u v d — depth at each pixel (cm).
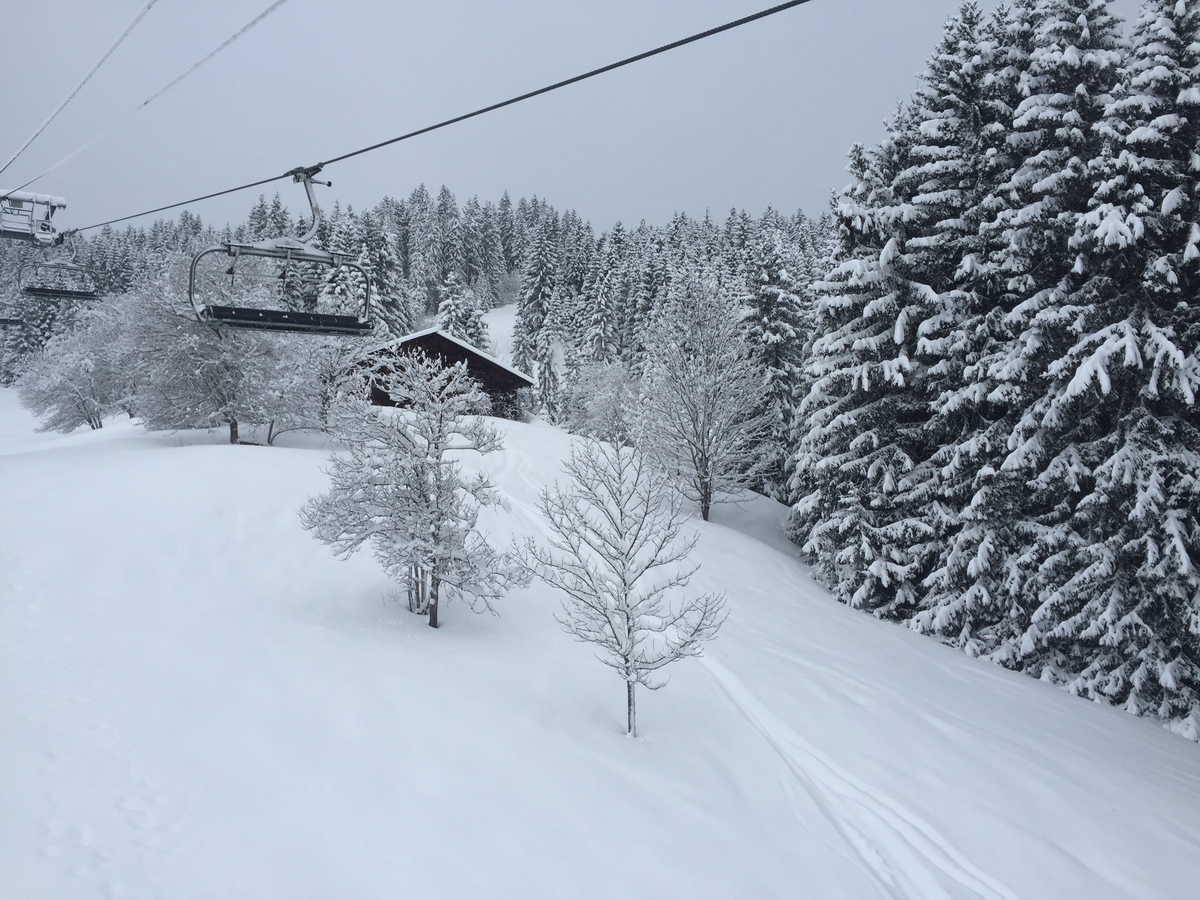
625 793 783
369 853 568
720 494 3116
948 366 1969
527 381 4188
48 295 1644
